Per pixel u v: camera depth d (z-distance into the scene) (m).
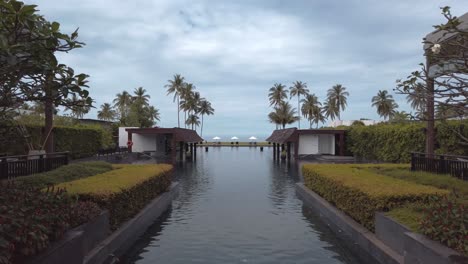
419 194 6.99
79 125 29.97
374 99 81.75
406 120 5.46
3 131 6.65
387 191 7.21
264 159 35.12
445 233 4.54
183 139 31.92
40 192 5.37
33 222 4.09
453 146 16.97
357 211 7.86
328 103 85.00
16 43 3.55
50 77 4.14
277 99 84.12
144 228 8.63
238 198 13.09
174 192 13.31
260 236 7.92
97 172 11.78
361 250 6.94
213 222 9.30
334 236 7.94
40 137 19.20
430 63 5.20
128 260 6.38
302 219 9.65
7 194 4.91
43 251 4.14
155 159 33.78
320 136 38.31
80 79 4.19
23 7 3.35
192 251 6.87
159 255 6.64
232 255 6.62
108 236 6.75
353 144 33.56
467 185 8.60
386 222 6.30
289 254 6.70
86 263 5.35
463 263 3.91
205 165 28.05
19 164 10.64
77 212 5.70
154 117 69.38
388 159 24.22
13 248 3.48
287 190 15.07
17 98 4.10
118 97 76.75
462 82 4.28
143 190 9.39
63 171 10.48
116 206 7.26
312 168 12.95
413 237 4.96
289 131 36.00
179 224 9.09
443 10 4.16
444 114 5.07
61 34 3.76
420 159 13.04
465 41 4.37
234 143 81.81
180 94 76.44
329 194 10.19
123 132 41.66
